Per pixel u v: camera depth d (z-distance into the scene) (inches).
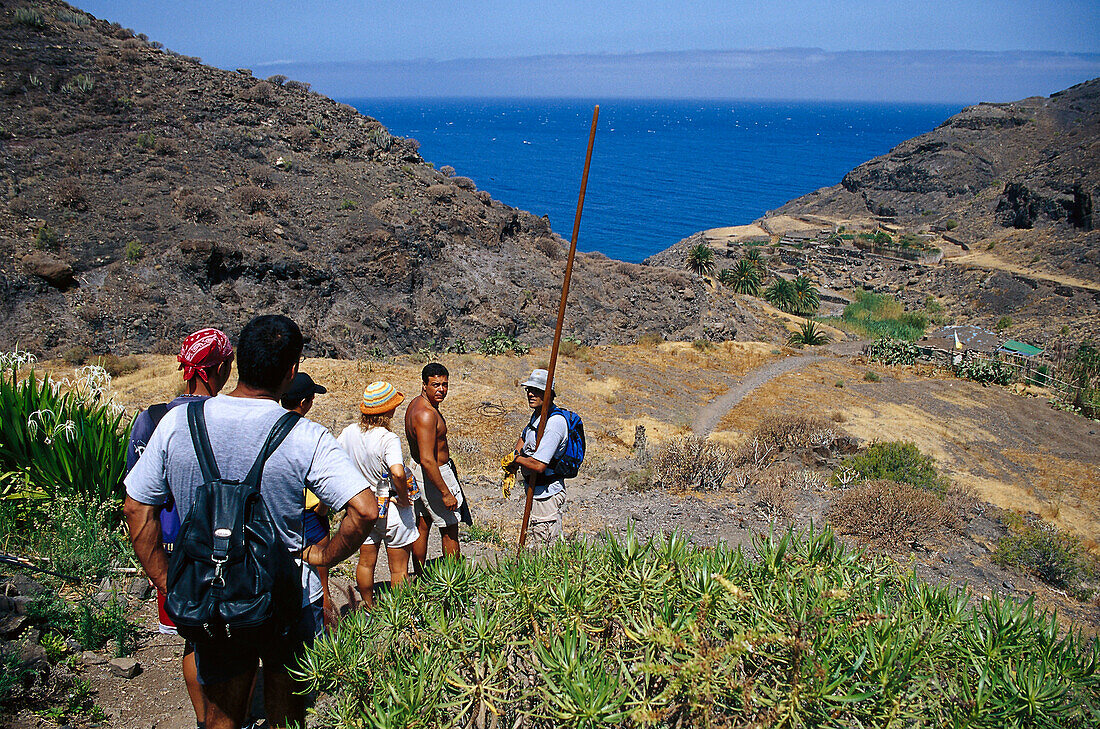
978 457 1071.6
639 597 98.7
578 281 1942.7
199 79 1876.2
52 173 1397.6
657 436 1019.9
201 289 1317.7
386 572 232.2
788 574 103.2
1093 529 818.2
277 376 99.8
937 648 91.7
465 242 1819.6
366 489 94.3
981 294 3757.4
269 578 87.6
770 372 1572.3
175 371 1015.6
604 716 79.3
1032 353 2137.1
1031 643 94.0
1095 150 4670.3
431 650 97.4
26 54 1685.5
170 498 97.3
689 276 2348.7
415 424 198.4
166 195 1465.3
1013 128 6609.3
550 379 178.2
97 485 222.5
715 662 83.7
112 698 143.7
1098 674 90.2
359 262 1540.4
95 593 181.8
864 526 374.0
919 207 6166.3
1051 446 1179.3
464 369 1312.7
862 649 88.2
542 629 100.2
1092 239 4037.9
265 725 131.4
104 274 1243.2
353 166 1867.6
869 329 2859.3
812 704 82.4
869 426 1171.9
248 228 1459.2
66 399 251.0
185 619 85.5
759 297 3513.8
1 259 1171.9
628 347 1727.4
